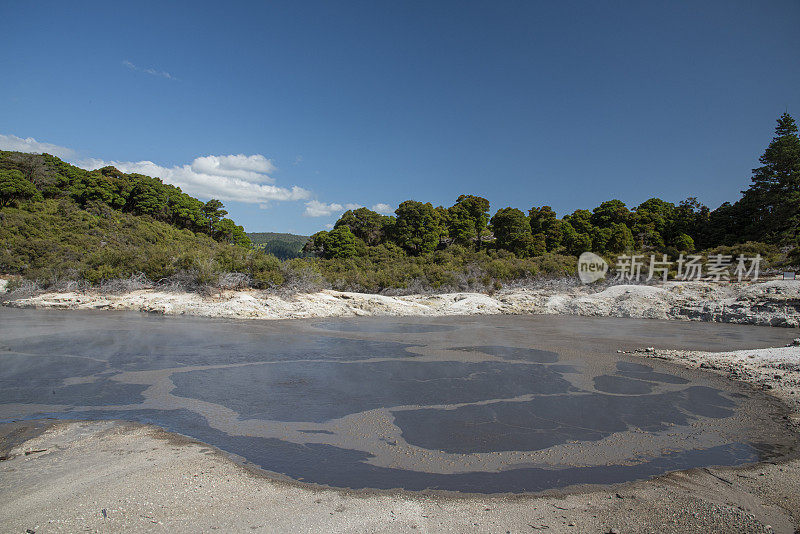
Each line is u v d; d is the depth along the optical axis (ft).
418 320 70.03
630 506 13.80
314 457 17.43
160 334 46.70
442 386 28.66
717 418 22.80
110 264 82.38
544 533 12.07
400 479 15.62
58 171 171.12
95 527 11.85
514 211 184.96
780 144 158.51
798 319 64.03
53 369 31.14
